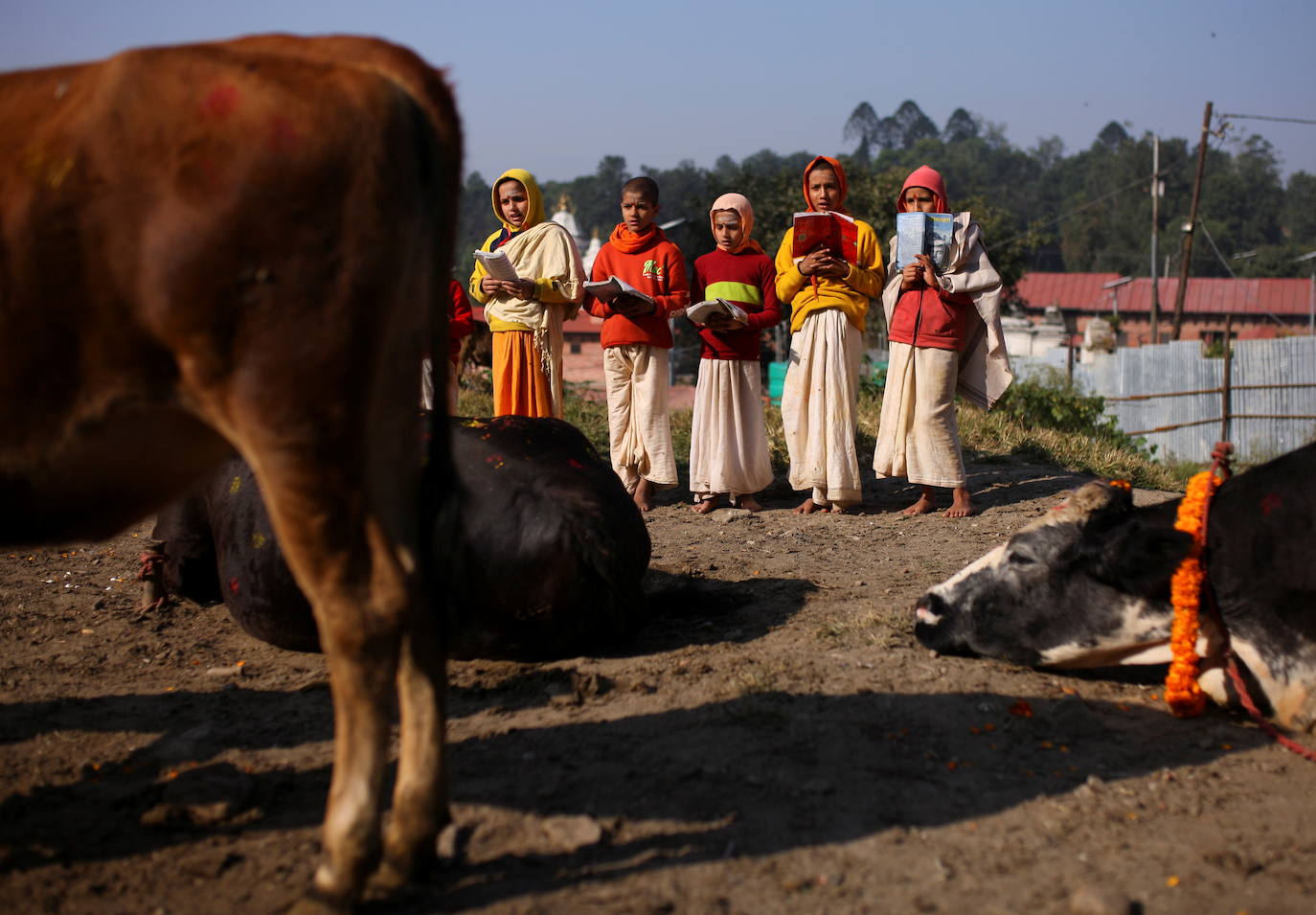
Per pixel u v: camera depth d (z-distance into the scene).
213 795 3.42
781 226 38.38
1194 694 4.06
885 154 144.25
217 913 2.90
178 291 2.62
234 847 3.23
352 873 2.77
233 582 4.86
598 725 4.02
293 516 2.75
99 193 2.63
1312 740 3.94
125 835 3.30
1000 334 7.33
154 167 2.64
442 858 3.08
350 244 2.70
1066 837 3.29
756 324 7.57
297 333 2.66
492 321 7.29
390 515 2.90
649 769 3.65
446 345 3.15
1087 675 4.57
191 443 2.96
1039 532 4.43
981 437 10.72
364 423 2.78
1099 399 15.14
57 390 2.73
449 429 3.16
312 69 2.79
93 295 2.66
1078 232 100.31
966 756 3.79
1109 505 4.34
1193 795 3.54
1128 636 4.28
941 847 3.22
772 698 4.20
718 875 3.06
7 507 2.88
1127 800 3.50
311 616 4.70
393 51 3.06
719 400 7.60
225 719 4.19
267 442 2.70
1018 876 3.08
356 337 2.71
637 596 4.83
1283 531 4.02
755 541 6.88
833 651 4.75
